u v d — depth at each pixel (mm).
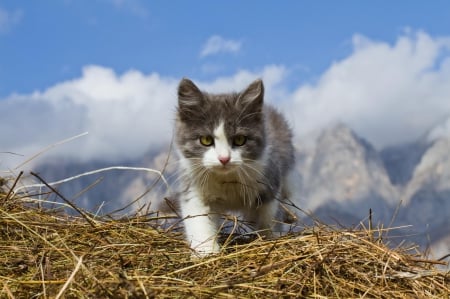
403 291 490
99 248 539
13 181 660
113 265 498
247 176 686
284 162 795
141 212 667
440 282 506
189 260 537
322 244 541
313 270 494
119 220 628
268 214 701
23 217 588
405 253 564
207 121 690
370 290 481
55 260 505
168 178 737
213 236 658
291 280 483
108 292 430
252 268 515
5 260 503
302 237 559
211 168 669
